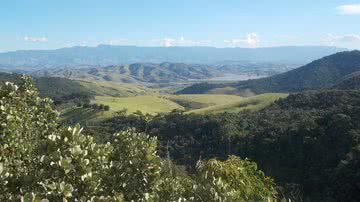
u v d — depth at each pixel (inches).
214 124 3641.7
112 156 334.0
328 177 2440.9
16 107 374.0
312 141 2837.1
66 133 265.3
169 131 3786.9
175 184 333.7
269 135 3179.1
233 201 288.8
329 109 3555.6
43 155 253.4
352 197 2142.0
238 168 405.1
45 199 207.8
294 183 2506.2
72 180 243.9
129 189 307.0
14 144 325.1
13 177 255.1
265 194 423.2
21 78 410.3
